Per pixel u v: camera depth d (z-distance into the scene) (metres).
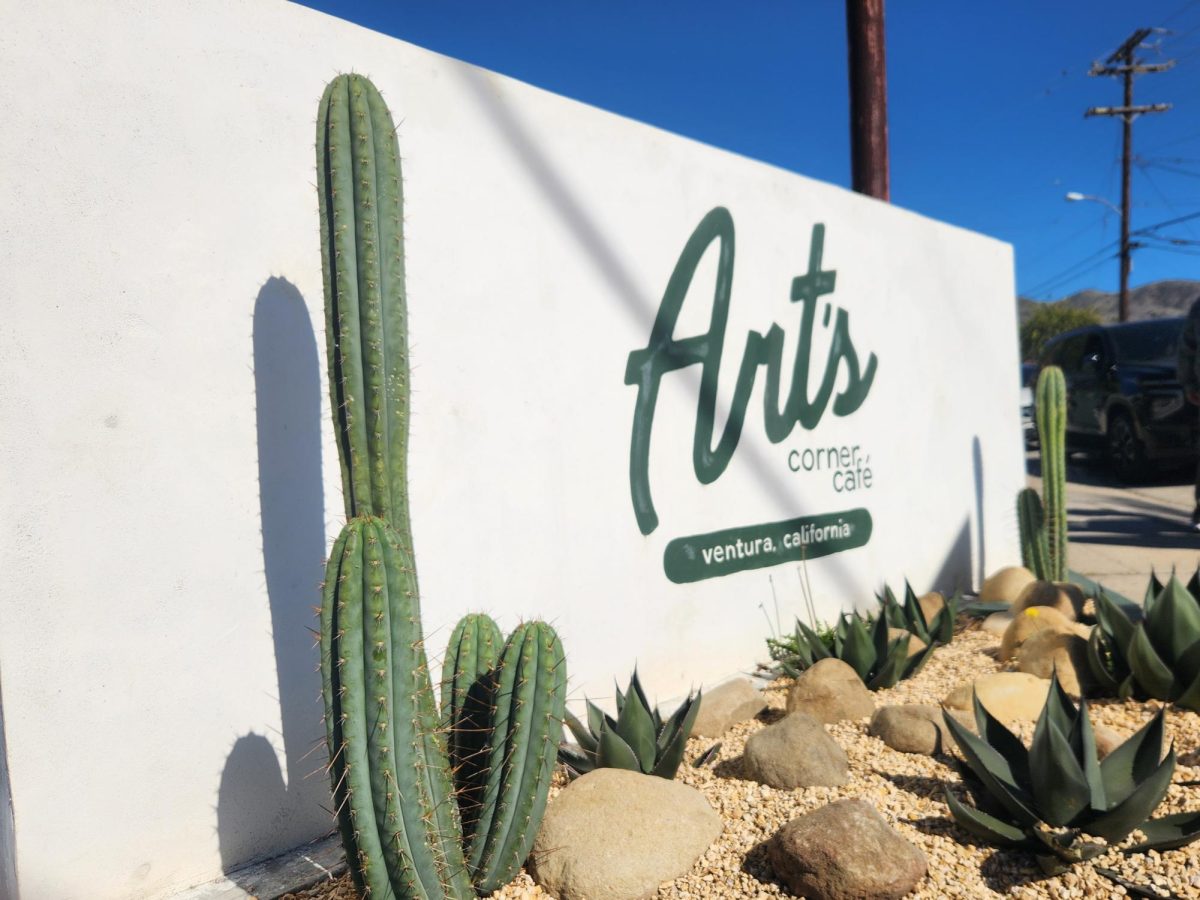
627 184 4.57
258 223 3.19
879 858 2.64
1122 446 12.45
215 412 3.05
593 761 3.45
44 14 2.71
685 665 4.79
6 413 2.61
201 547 3.00
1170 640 4.07
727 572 5.07
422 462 3.64
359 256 2.64
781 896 2.72
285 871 3.02
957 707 4.00
